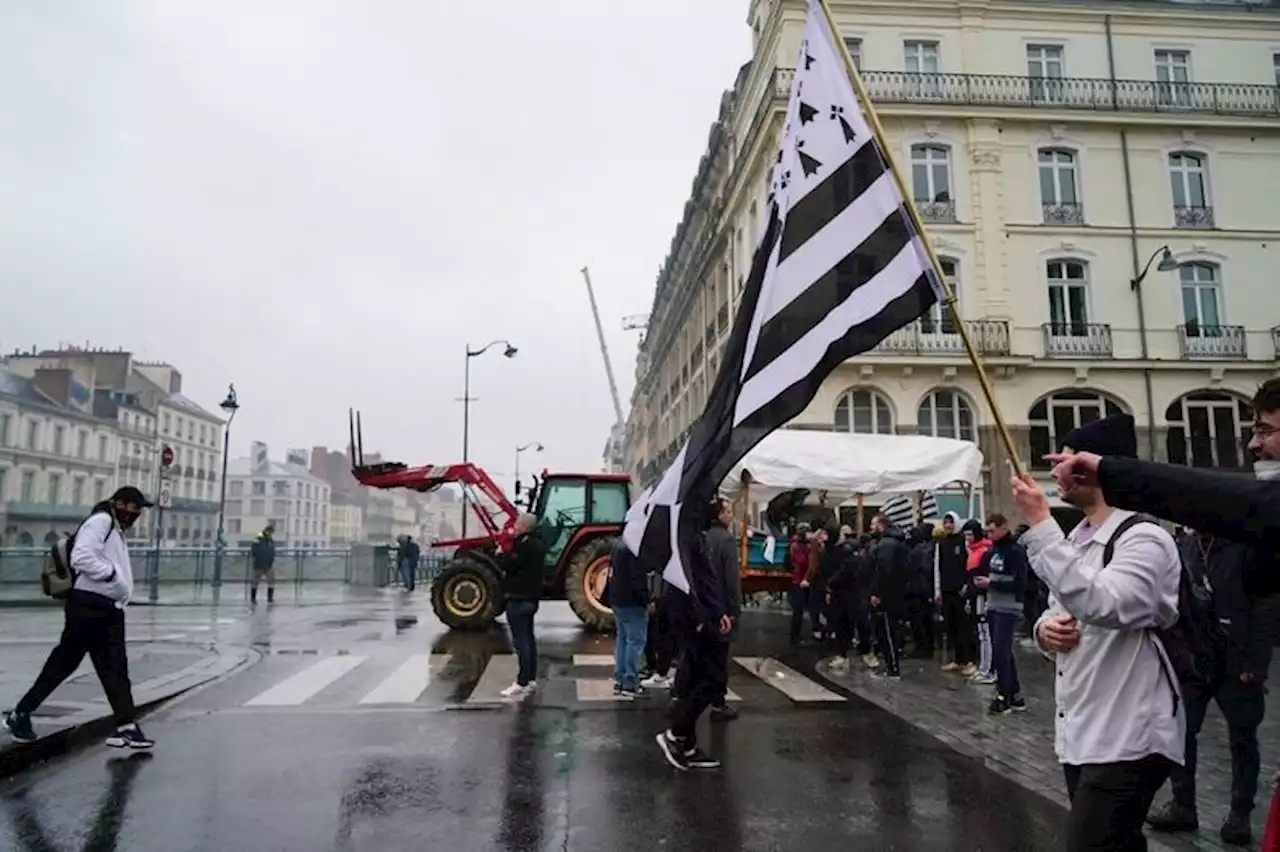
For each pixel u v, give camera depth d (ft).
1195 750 15.83
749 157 88.63
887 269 13.70
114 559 20.84
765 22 89.04
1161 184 87.20
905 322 13.25
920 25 85.92
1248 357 84.89
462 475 49.24
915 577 40.11
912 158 84.33
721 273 108.37
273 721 24.44
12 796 17.62
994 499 80.12
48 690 20.27
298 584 89.56
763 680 32.07
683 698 19.90
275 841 15.24
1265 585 7.06
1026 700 28.30
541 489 49.14
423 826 15.99
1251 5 89.86
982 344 80.94
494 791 18.07
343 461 405.59
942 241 83.05
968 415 82.58
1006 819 16.39
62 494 210.79
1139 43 88.69
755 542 47.73
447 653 38.01
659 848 14.93
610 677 31.63
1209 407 85.25
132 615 57.57
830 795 17.81
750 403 14.75
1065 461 8.49
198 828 15.87
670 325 150.10
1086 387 83.10
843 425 81.61
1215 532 6.91
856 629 41.04
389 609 63.10
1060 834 15.60
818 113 15.14
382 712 25.63
